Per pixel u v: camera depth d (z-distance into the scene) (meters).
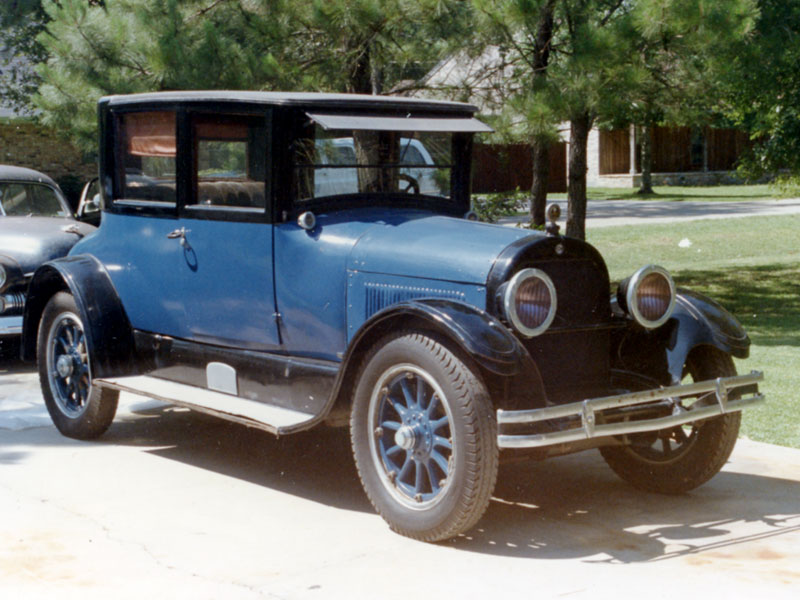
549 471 5.58
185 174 5.45
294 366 5.00
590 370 4.76
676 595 3.75
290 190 5.02
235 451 5.94
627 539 4.41
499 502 4.98
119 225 5.93
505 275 4.35
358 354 4.52
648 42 8.80
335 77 10.07
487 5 8.45
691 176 37.69
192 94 5.34
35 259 8.30
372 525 4.59
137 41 9.87
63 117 10.46
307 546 4.29
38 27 19.34
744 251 17.44
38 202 9.73
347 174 5.19
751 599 3.72
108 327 5.85
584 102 8.65
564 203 27.17
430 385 4.21
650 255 16.86
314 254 4.92
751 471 5.49
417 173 5.43
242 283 5.22
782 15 10.81
